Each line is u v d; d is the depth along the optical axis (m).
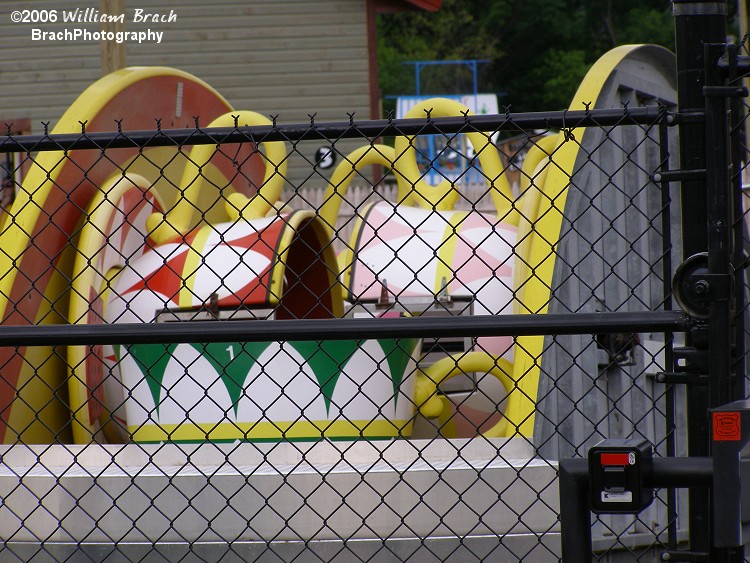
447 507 10.43
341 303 16.20
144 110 16.77
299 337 7.63
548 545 10.40
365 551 10.38
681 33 7.39
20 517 10.62
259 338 7.68
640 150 13.20
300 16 49.84
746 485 10.43
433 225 17.11
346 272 17.16
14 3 49.72
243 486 9.64
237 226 14.82
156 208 16.20
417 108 17.06
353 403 12.91
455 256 16.45
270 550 10.45
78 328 7.82
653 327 7.39
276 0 49.81
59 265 14.07
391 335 7.57
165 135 8.09
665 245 8.37
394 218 17.34
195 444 12.43
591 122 7.80
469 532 9.59
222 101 19.66
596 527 11.26
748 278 14.61
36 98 49.97
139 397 13.22
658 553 11.82
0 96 49.94
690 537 7.70
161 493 9.99
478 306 15.88
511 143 41.62
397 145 17.94
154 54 49.88
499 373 14.61
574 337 11.87
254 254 14.09
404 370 13.53
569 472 6.53
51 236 13.78
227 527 10.45
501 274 16.25
